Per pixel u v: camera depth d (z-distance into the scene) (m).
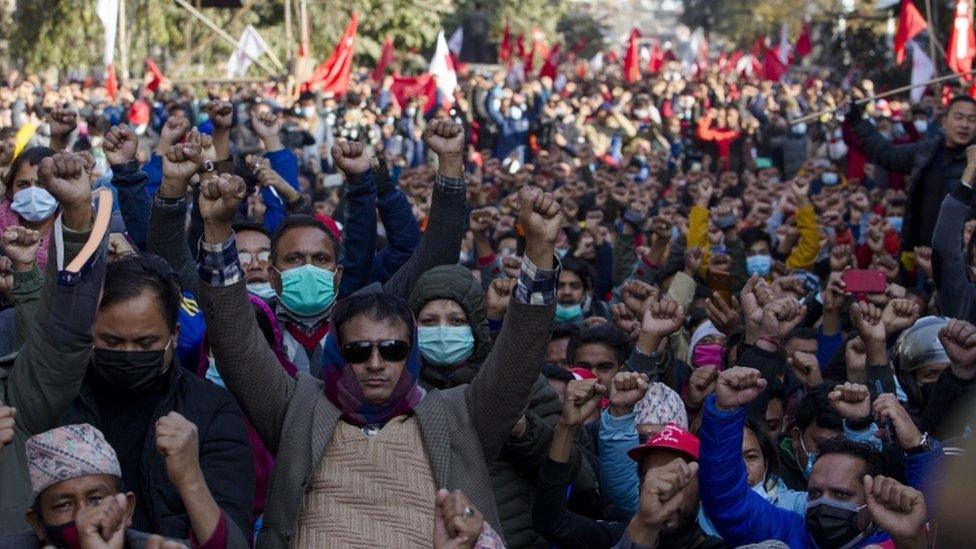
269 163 8.17
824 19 56.16
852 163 20.38
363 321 4.60
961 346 5.63
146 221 6.64
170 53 39.00
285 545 4.48
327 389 4.66
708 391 5.87
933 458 4.98
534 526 5.25
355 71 39.44
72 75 38.09
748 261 11.54
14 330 5.57
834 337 7.73
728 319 7.62
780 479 5.80
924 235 9.85
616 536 5.40
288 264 5.87
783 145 28.89
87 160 5.31
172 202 5.48
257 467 5.09
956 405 5.54
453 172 6.33
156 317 4.51
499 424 4.65
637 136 31.28
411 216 7.29
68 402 4.45
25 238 5.20
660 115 34.38
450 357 5.59
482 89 32.31
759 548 4.79
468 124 31.84
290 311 5.89
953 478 2.50
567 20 68.50
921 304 9.02
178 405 4.55
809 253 11.21
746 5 79.50
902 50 25.23
